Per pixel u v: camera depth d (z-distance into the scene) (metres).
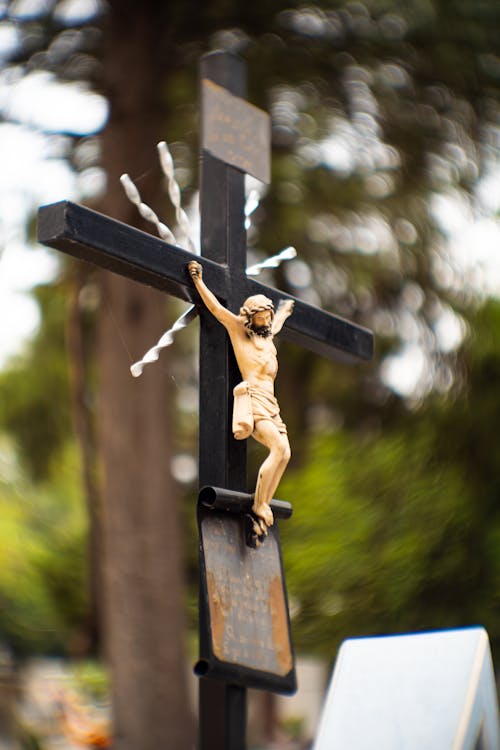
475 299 18.92
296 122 17.69
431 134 17.36
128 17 17.02
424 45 16.53
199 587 5.09
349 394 22.72
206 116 6.08
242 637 5.12
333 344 6.61
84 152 17.66
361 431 23.38
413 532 22.55
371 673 5.10
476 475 22.34
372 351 6.86
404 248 18.59
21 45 16.67
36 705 26.20
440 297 18.86
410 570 22.38
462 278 18.67
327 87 17.11
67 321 19.98
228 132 6.16
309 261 19.12
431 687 4.95
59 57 17.05
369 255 19.06
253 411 5.44
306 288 19.44
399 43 16.62
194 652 23.64
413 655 5.08
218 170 6.09
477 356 20.19
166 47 17.31
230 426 5.56
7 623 33.12
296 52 16.67
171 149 17.28
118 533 17.97
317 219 18.61
